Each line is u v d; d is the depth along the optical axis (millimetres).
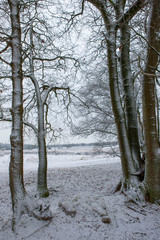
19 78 3758
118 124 4898
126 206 3859
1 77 5309
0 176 11031
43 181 5559
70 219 3289
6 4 5133
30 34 6410
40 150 5715
